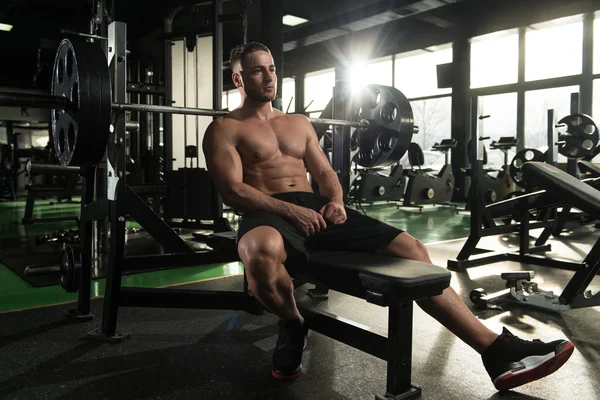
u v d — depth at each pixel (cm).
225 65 1071
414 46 904
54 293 247
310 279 144
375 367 155
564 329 193
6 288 257
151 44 955
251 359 162
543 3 720
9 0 714
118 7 771
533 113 787
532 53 769
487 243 416
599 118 708
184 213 408
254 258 131
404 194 708
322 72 1092
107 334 179
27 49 1031
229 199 153
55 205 752
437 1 728
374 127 240
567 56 729
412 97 941
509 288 228
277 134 166
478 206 305
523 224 304
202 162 495
